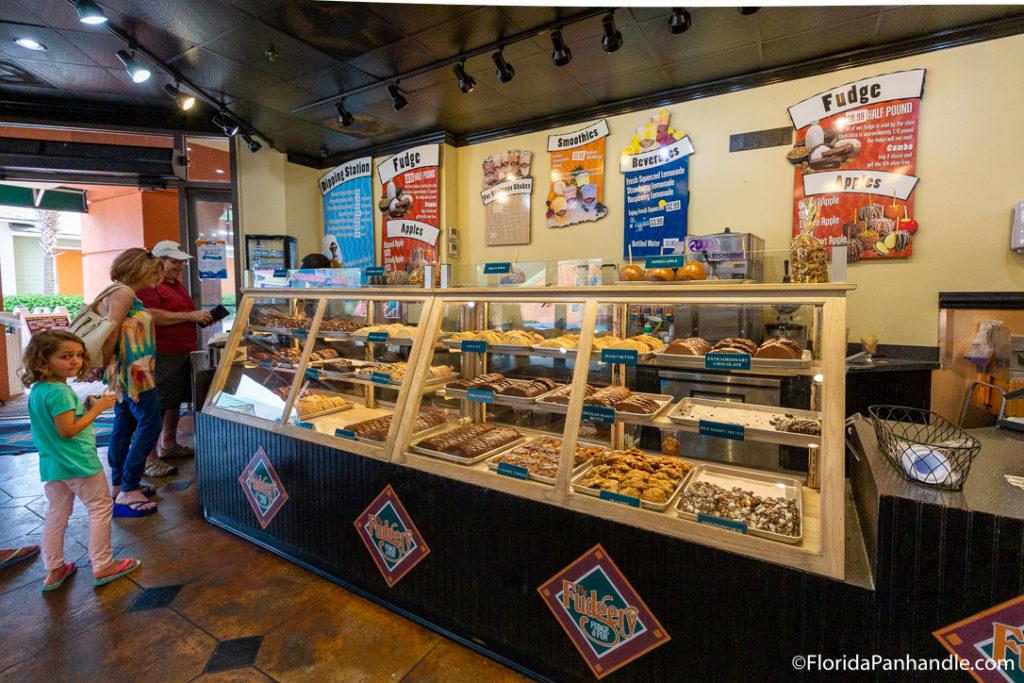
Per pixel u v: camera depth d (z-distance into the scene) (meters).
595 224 4.84
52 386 2.46
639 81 4.22
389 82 4.29
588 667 1.84
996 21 3.23
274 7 3.26
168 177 6.13
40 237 13.79
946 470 1.43
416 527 2.25
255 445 2.92
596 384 2.55
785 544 1.53
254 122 5.37
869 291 3.73
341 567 2.57
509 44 3.62
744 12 3.04
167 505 3.58
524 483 1.98
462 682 1.99
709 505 1.74
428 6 3.21
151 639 2.21
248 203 6.12
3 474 4.11
